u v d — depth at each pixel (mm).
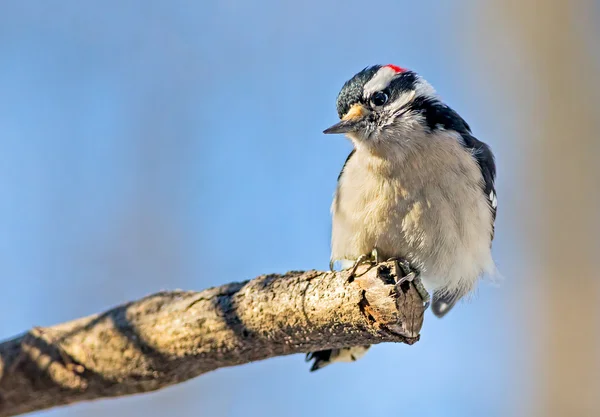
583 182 16938
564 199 16891
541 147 17328
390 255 11453
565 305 16250
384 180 11094
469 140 11883
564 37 17891
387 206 11094
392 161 11062
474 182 11273
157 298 9844
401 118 11297
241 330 9312
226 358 9617
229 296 9445
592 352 15938
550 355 16047
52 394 9812
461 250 11156
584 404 15625
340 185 11820
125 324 9688
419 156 11016
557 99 17547
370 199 11195
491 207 11914
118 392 9906
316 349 9500
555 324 16188
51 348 9719
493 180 12133
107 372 9719
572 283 16359
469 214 11164
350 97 11711
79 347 9711
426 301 9062
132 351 9633
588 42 17875
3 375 9672
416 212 11008
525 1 18141
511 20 18188
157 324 9602
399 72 11906
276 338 9297
